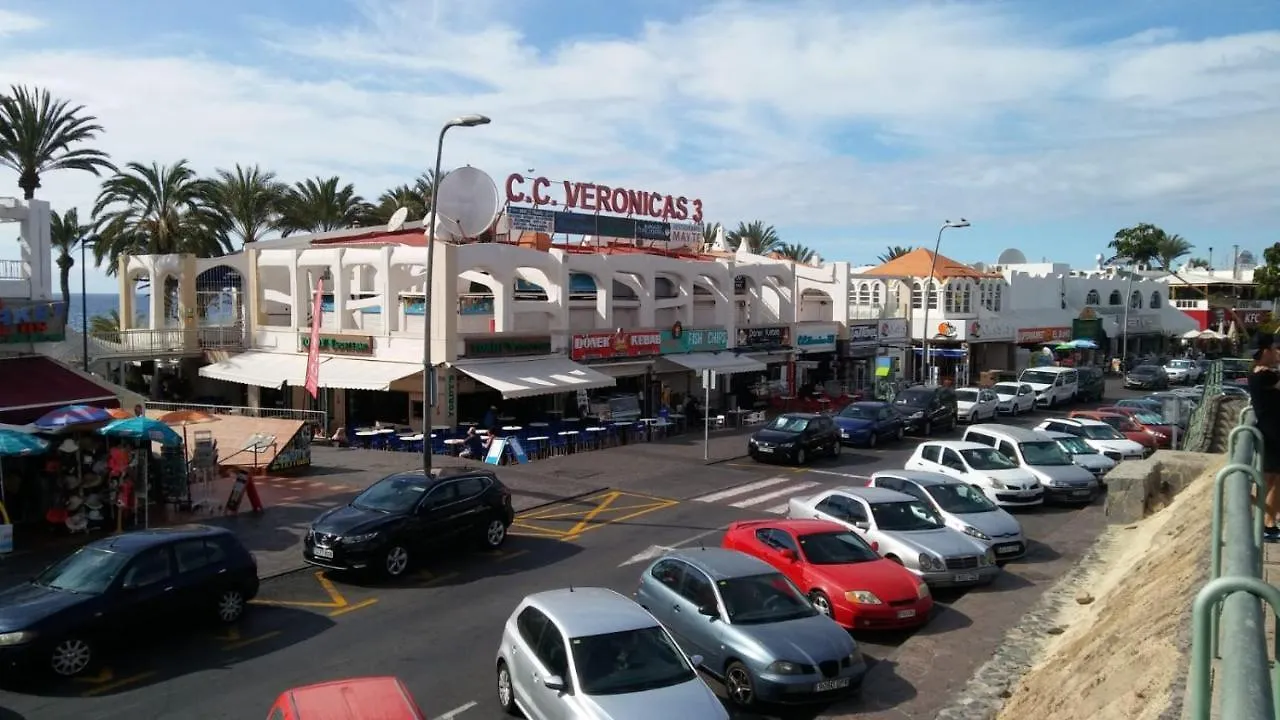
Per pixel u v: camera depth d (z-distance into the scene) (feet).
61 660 37.88
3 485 61.46
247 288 115.03
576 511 72.74
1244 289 289.53
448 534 56.18
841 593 43.09
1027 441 76.38
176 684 37.76
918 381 186.09
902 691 36.78
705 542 62.75
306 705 25.23
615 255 117.08
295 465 84.38
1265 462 29.63
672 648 32.19
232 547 45.50
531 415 112.98
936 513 54.75
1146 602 33.47
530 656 32.86
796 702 34.58
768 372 154.20
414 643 42.93
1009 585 51.16
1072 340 226.79
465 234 107.76
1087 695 27.63
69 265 166.20
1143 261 339.36
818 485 84.53
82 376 72.59
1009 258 259.39
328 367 103.30
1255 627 8.18
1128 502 63.87
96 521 61.82
